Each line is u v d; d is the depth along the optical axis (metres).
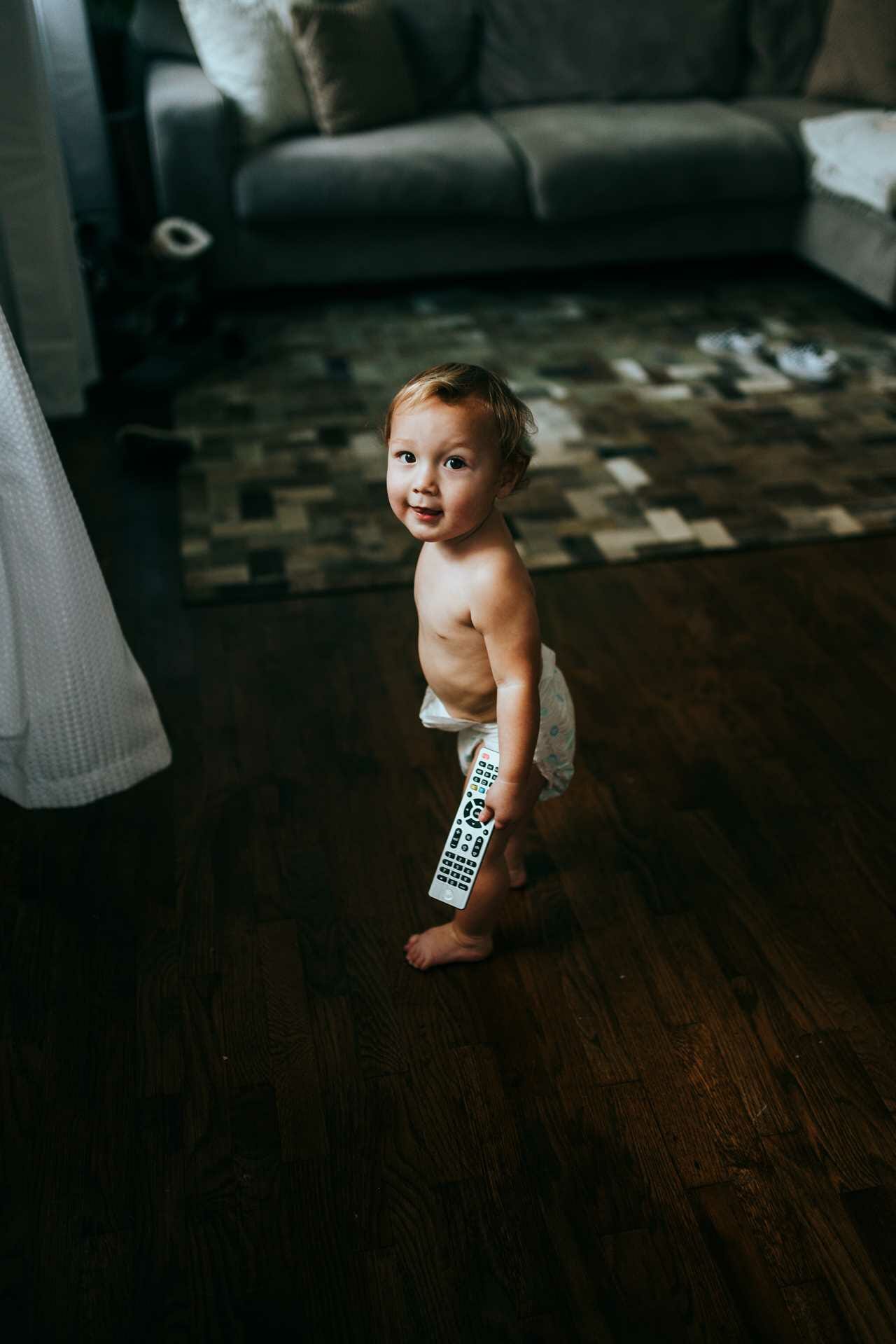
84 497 2.42
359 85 3.26
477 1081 1.26
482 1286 1.06
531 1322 1.04
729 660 1.96
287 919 1.45
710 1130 1.21
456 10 3.56
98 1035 1.30
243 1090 1.24
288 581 2.14
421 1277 1.07
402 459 1.05
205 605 2.08
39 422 1.26
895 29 3.63
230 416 2.76
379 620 2.05
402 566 2.19
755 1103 1.24
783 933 1.45
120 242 3.02
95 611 1.39
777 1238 1.11
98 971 1.38
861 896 1.50
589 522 2.34
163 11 3.40
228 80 3.18
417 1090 1.25
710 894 1.50
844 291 3.54
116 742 1.50
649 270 3.70
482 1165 1.17
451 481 1.02
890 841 1.59
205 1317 1.04
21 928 1.43
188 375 2.96
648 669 1.94
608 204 3.27
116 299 2.92
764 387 2.91
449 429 1.01
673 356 3.08
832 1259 1.09
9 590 1.32
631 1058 1.29
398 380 2.94
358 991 1.36
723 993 1.36
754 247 3.57
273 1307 1.05
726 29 3.74
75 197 3.62
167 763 1.58
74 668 1.40
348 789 1.67
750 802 1.65
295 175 3.09
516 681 1.12
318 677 1.90
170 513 2.37
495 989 1.37
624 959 1.41
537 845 1.58
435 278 3.60
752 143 3.32
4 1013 1.32
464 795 1.20
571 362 3.04
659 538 2.29
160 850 1.55
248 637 2.00
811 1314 1.04
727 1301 1.05
